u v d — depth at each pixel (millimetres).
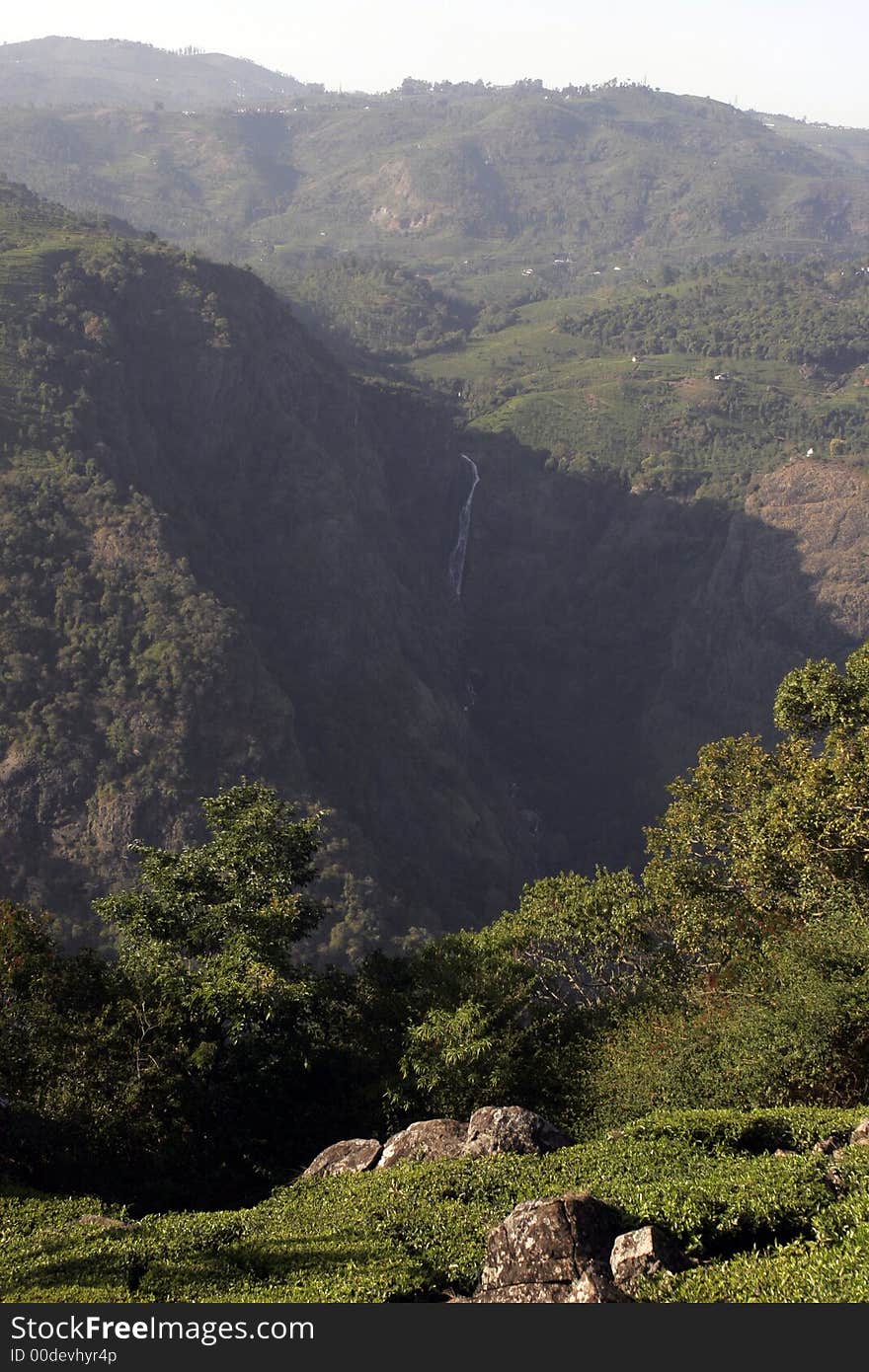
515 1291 10609
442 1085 20844
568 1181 13797
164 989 21000
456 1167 15070
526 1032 22375
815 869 23938
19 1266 12805
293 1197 15953
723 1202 11859
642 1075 19141
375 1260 12102
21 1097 18859
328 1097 22875
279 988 20891
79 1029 19875
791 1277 9984
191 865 23266
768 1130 15383
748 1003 19859
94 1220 14719
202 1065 19891
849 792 22938
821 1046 17812
